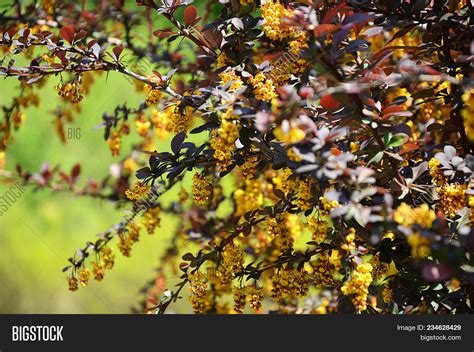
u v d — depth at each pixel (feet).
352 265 5.26
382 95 5.41
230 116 5.16
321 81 5.25
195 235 6.05
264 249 6.02
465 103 5.37
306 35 5.26
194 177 5.42
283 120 4.98
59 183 6.52
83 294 7.45
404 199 5.32
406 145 5.20
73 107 6.55
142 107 6.11
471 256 4.97
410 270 5.39
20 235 8.25
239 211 5.96
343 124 5.13
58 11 6.21
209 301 6.06
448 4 5.48
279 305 6.09
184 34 5.59
